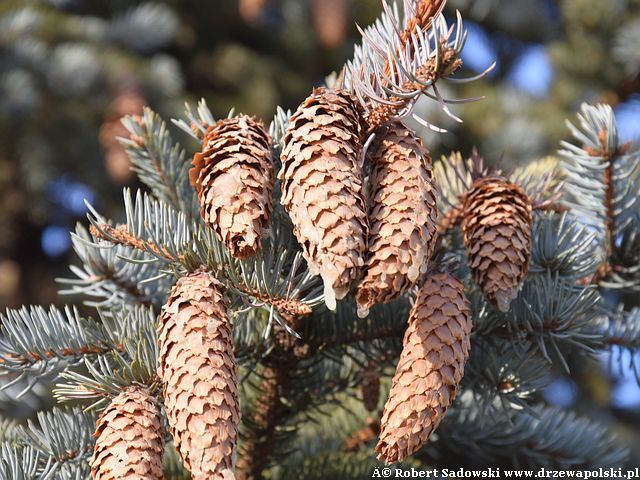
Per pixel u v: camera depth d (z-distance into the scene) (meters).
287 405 0.91
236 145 0.81
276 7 3.02
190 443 0.78
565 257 0.89
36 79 2.41
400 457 0.81
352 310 0.89
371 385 0.91
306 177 0.79
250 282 0.82
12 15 2.44
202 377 0.79
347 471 0.95
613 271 0.94
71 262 2.65
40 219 2.65
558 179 0.96
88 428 0.87
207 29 3.04
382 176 0.80
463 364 0.82
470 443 0.95
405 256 0.79
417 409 0.81
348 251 0.78
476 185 0.86
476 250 0.84
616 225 0.94
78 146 2.54
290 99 2.99
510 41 2.88
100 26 2.66
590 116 0.93
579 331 0.88
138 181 2.57
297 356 0.90
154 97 2.53
